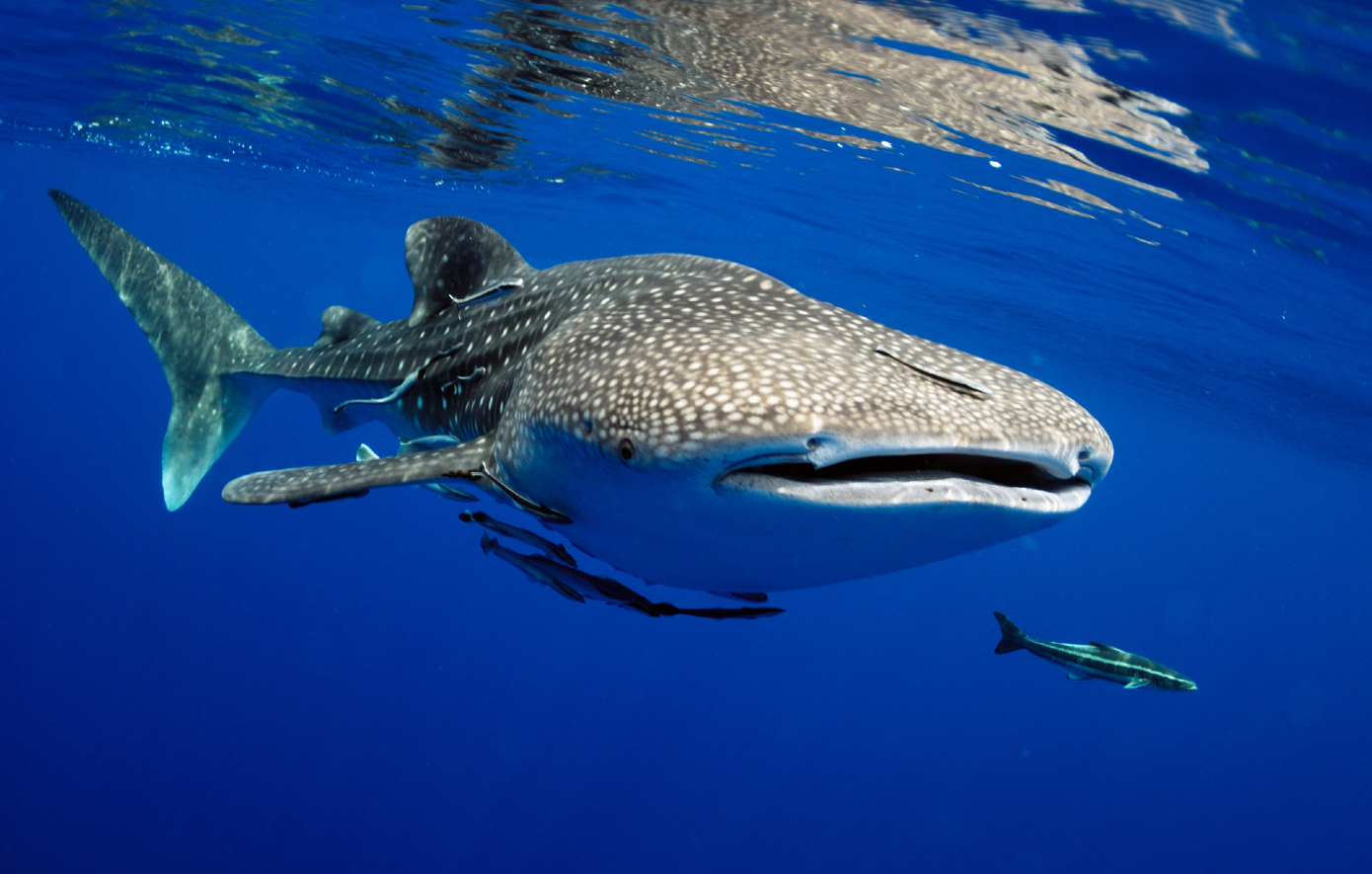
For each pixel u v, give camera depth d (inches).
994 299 756.6
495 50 379.9
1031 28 257.8
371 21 370.3
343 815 1413.6
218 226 1902.1
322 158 727.7
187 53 467.5
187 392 227.3
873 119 375.9
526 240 1080.8
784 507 79.4
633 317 106.0
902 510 77.4
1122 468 2640.3
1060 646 209.0
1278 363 682.8
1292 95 265.4
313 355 206.8
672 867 1531.7
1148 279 550.3
